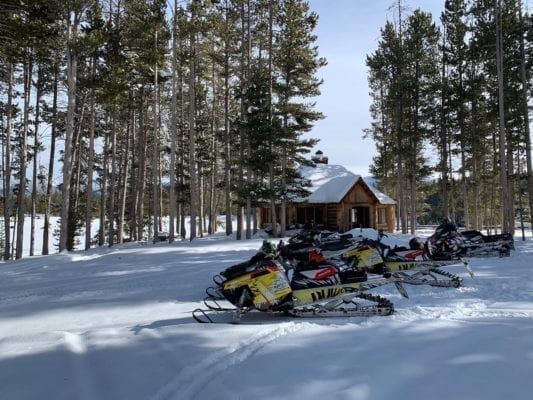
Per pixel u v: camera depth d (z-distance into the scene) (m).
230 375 3.91
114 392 3.66
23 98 24.00
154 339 5.09
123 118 30.25
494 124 27.14
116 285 9.05
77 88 21.08
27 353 4.71
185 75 31.06
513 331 4.99
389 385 3.59
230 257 13.49
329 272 6.48
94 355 4.58
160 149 34.97
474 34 24.75
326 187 30.67
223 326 5.59
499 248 13.20
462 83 26.72
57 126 26.62
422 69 27.70
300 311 6.13
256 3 24.30
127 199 39.62
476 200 29.11
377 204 31.20
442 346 4.49
